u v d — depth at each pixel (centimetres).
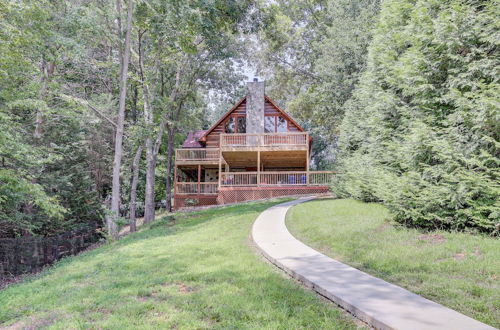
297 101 3269
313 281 470
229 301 414
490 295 403
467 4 777
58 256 1381
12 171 1016
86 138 2022
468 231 665
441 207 713
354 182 1350
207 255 702
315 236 824
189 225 1273
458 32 746
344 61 2097
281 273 559
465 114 682
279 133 2198
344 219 968
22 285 654
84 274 657
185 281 523
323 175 2191
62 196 1712
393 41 1119
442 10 830
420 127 801
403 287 455
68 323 371
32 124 1473
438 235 680
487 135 672
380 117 1110
